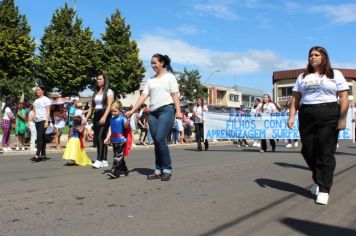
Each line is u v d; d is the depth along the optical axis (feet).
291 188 21.88
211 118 51.96
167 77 23.86
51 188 21.93
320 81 18.37
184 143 70.23
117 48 169.78
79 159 32.58
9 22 146.20
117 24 170.81
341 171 28.50
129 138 25.62
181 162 34.83
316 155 18.84
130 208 17.31
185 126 75.56
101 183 23.34
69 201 18.62
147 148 59.36
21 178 25.96
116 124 25.25
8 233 13.91
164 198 19.24
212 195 19.94
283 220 15.75
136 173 27.50
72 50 155.53
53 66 154.40
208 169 29.50
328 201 18.89
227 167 30.71
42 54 157.28
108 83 30.60
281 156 40.01
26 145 57.57
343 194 20.45
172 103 23.90
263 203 18.35
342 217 16.24
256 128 49.67
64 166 32.55
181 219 15.69
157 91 23.79
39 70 154.81
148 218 15.79
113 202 18.40
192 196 19.70
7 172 29.12
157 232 14.08
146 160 37.60
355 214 16.69
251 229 14.57
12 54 143.13
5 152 46.09
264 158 37.91
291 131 48.57
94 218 15.76
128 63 170.30
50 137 49.21
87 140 66.80
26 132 52.06
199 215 16.28
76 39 157.58
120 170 25.93
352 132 47.24
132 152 49.44
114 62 169.48
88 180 24.57
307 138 18.97
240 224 15.15
